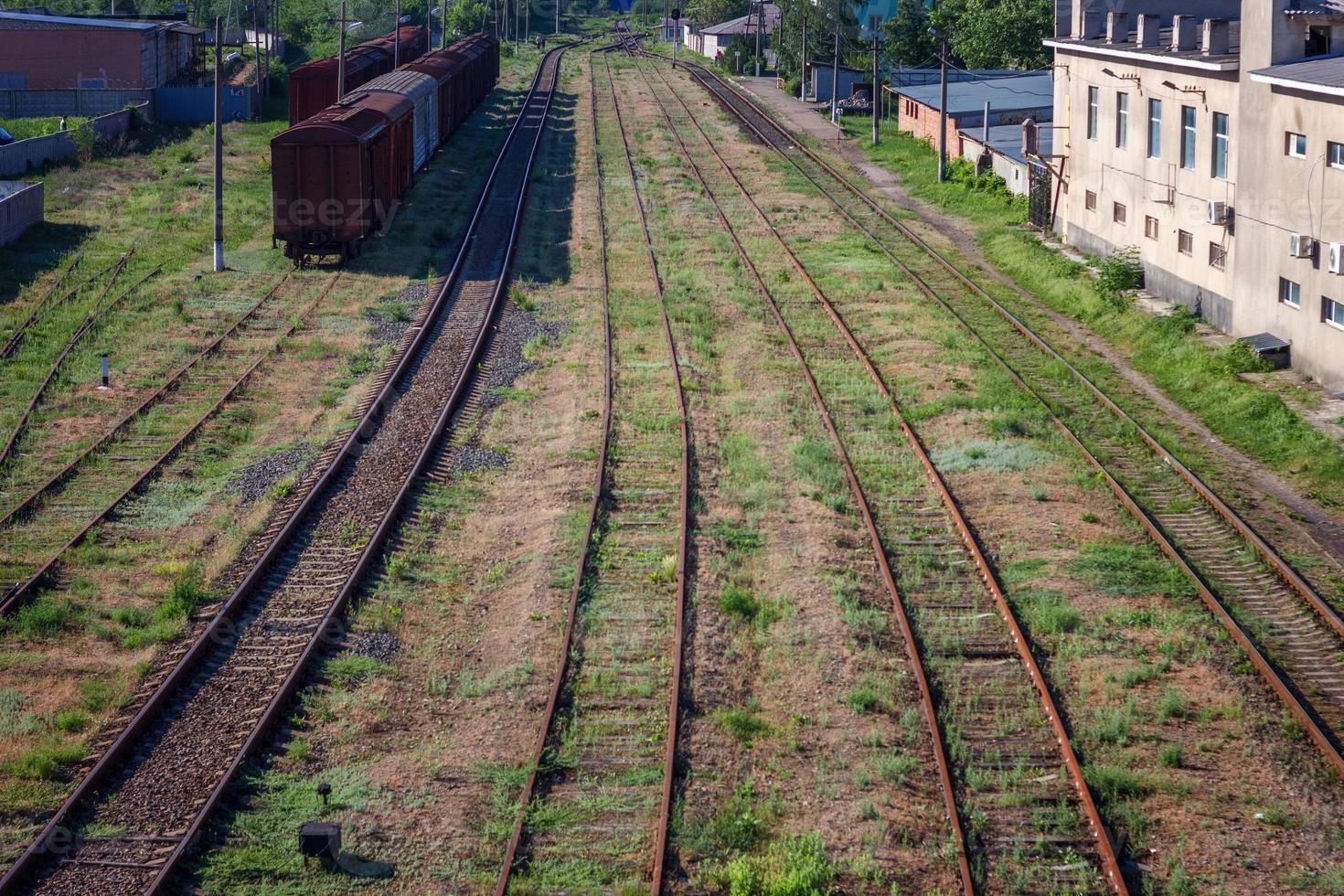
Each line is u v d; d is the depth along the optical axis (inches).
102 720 474.0
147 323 1025.5
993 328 1045.2
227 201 1563.7
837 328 1035.3
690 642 527.8
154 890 372.2
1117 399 874.1
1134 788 431.2
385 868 394.3
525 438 789.2
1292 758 450.9
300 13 4141.2
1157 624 549.0
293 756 450.0
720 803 423.5
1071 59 1331.2
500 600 578.9
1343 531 660.7
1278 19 914.1
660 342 987.9
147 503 682.2
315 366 930.1
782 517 659.4
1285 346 915.4
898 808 422.9
